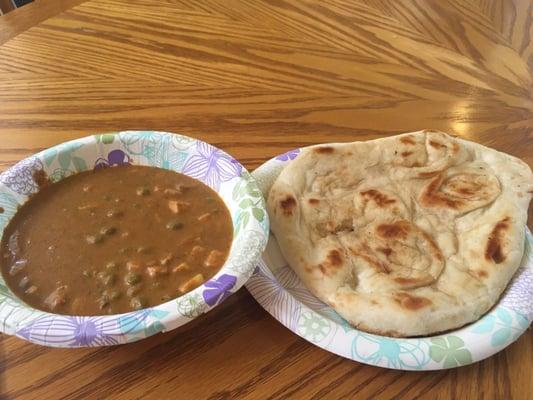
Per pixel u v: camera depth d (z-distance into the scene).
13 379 0.26
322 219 0.34
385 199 0.35
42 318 0.23
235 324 0.29
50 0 0.55
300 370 0.27
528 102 0.48
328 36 0.54
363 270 0.31
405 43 0.54
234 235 0.30
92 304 0.27
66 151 0.32
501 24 0.58
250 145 0.41
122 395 0.26
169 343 0.28
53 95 0.44
